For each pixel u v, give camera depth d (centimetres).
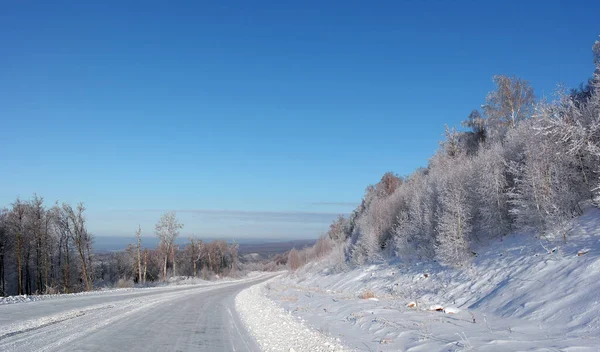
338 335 1027
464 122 3500
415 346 827
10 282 5062
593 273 1007
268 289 3428
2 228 4434
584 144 1410
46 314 1417
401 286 2103
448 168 2631
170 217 6581
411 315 1222
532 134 1662
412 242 2758
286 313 1568
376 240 3322
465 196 2144
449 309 1264
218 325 1252
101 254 7938
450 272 1834
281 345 902
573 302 924
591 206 1440
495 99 3009
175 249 7188
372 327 1088
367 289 2412
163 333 1060
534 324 910
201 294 3077
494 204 1900
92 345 862
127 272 7525
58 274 4909
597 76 1540
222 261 10525
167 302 2167
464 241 1850
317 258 6150
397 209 3500
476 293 1424
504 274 1420
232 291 3631
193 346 881
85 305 1791
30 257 4756
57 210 4491
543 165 1539
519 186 1631
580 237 1295
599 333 727
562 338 744
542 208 1520
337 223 6744
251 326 1234
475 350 716
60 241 4756
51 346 844
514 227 1792
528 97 2936
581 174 1512
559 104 1579
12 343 873
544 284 1133
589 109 1527
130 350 822
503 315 1077
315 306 1767
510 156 1972
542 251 1383
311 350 849
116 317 1390
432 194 2614
